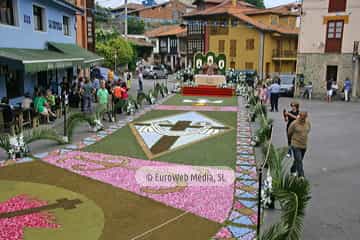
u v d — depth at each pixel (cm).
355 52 2625
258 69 4447
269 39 4419
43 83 1947
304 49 2811
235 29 4566
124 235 636
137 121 1639
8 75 1572
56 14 2073
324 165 1048
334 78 2761
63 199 775
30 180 880
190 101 2394
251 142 1264
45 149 1141
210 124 1591
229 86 2820
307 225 690
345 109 2170
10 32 1516
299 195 568
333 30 2709
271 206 740
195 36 4988
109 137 1320
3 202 753
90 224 671
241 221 690
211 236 638
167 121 1650
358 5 2592
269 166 758
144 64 6203
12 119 1314
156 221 688
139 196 796
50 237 623
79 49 2314
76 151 1128
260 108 1611
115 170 959
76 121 1247
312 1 2738
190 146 1213
